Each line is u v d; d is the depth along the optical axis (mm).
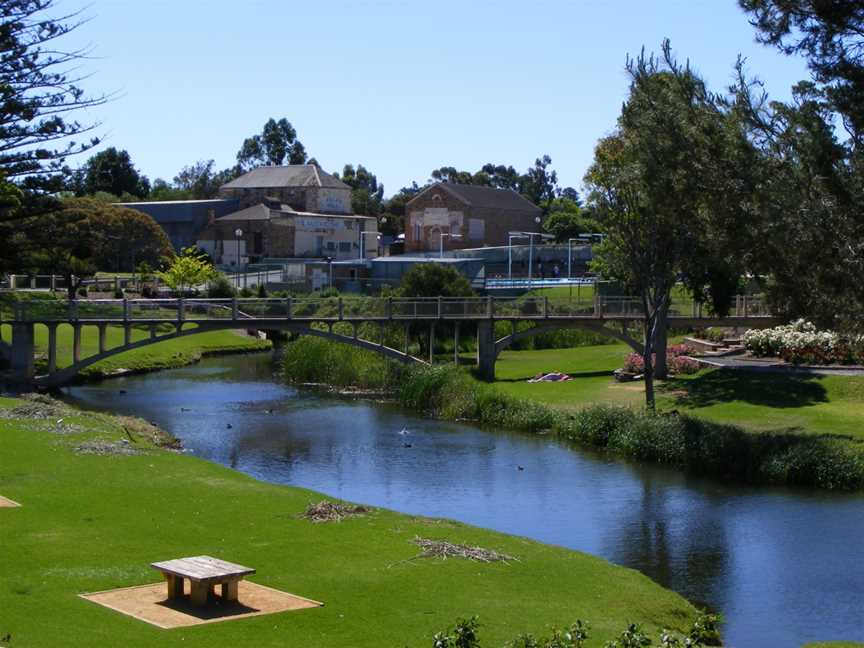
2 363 53781
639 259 42062
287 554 20906
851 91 16875
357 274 104125
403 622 17094
